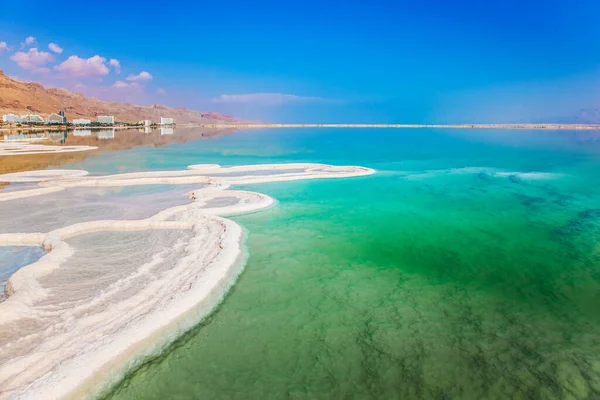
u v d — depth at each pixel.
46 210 16.02
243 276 10.20
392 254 11.94
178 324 7.66
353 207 17.69
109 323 7.38
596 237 13.57
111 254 11.16
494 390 6.18
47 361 6.25
